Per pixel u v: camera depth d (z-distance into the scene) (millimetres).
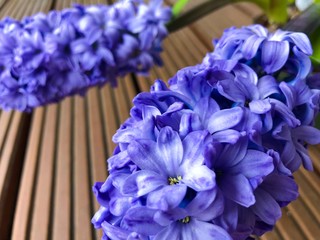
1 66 227
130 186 110
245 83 132
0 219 218
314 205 202
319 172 219
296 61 144
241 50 144
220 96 131
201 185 105
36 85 218
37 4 409
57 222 208
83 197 219
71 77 225
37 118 286
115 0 400
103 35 221
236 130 120
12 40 223
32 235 205
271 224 122
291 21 181
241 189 113
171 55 319
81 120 276
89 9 231
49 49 214
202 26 345
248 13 345
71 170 237
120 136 123
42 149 257
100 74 227
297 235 191
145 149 115
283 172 122
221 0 260
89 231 202
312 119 140
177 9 256
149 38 235
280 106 126
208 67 130
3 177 238
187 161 112
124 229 116
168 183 112
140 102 128
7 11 399
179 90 129
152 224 106
